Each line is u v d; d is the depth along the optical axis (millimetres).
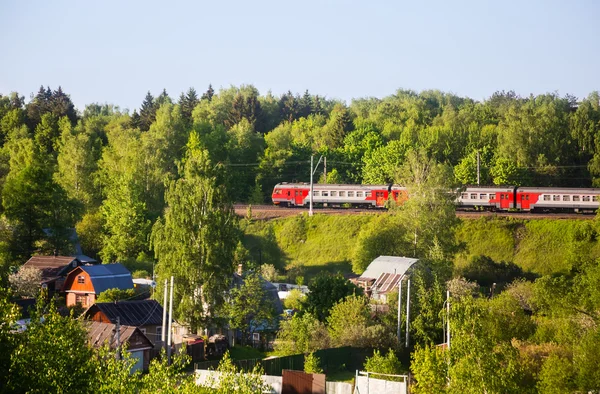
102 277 91750
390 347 68688
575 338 53156
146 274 106062
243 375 35938
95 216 126938
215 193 79812
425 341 71000
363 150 173875
